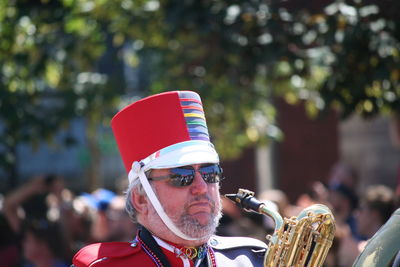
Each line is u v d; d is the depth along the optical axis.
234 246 9.88
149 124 9.51
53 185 22.69
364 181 35.72
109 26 22.77
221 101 25.62
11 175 26.14
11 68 22.72
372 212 17.94
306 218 9.30
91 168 30.62
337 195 21.78
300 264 9.32
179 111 9.54
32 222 19.20
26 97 23.06
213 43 20.08
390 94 18.94
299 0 18.33
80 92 24.19
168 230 9.38
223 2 18.38
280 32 18.11
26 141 23.25
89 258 9.46
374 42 17.38
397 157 34.81
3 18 21.72
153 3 20.72
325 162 37.94
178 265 9.44
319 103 24.09
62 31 22.56
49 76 23.67
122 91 24.86
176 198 9.28
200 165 9.43
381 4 17.67
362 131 35.69
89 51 23.42
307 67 18.86
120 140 9.88
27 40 21.72
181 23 18.45
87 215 23.73
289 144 38.31
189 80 23.23
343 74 18.12
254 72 19.50
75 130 40.09
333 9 17.64
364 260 8.50
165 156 9.35
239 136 28.95
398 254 8.15
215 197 9.48
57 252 19.12
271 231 18.86
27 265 20.53
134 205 9.70
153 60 25.39
